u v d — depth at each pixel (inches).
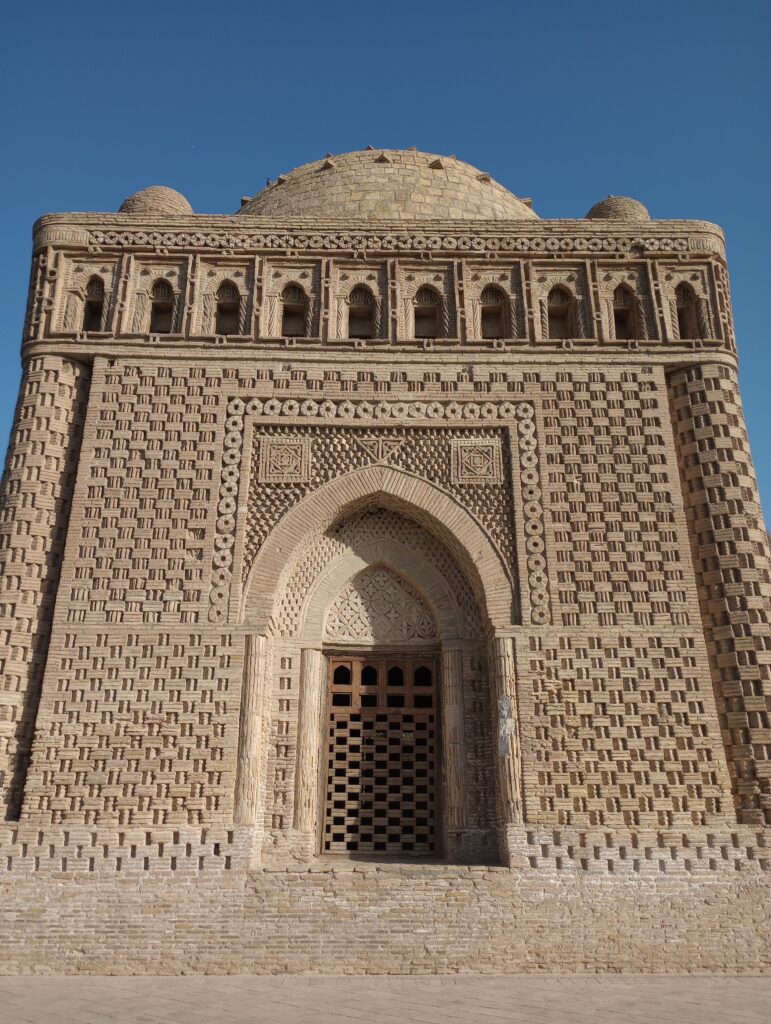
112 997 369.7
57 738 467.5
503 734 478.0
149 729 471.5
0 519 518.6
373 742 522.6
